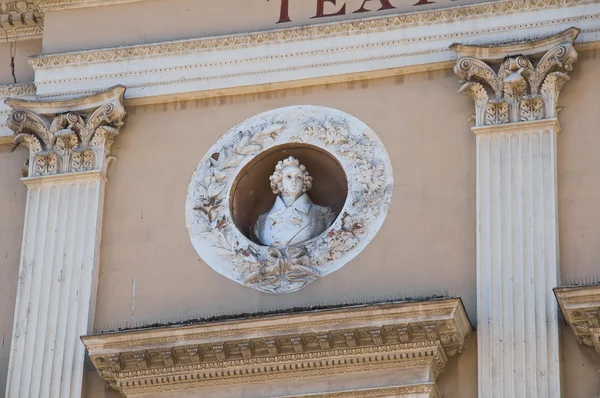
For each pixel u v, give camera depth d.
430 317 45.75
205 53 52.03
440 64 50.19
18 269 51.06
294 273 48.41
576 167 48.16
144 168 51.25
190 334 47.03
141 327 48.47
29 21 54.53
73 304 49.66
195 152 51.06
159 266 49.72
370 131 49.94
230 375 47.06
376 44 50.81
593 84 49.00
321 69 50.97
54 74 52.88
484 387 45.97
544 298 46.56
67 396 48.56
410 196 48.81
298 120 50.66
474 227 48.09
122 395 48.38
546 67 49.00
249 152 50.50
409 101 50.12
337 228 48.75
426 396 45.81
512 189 48.06
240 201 50.53
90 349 47.72
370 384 46.28
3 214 52.00
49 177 51.34
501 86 49.19
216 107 51.56
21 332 49.62
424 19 50.75
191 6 52.94
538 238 47.28
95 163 51.34
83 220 50.69
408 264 48.00
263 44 51.66
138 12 53.28
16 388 48.91
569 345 46.16
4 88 53.69
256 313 47.91
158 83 52.03
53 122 52.03
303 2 52.09
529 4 50.19
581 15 49.69
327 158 50.25
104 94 51.78
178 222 50.19
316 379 46.66
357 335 46.12
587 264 46.97
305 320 46.31
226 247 49.41
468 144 49.16
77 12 53.78
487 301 46.88
